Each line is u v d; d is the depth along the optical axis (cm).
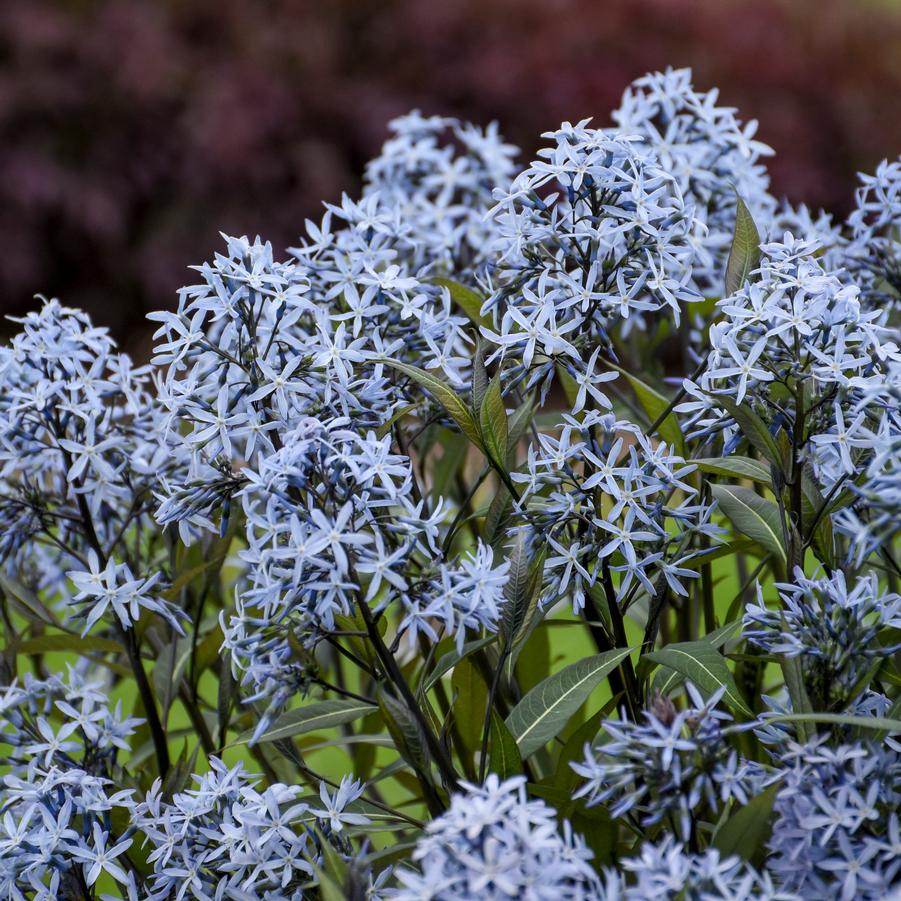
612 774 116
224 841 123
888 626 122
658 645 143
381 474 120
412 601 120
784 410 124
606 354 133
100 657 143
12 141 403
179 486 133
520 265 129
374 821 131
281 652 120
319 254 138
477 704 133
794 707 120
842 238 143
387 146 154
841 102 389
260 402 126
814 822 116
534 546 125
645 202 125
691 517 129
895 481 115
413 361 138
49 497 137
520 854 110
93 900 128
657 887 112
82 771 127
